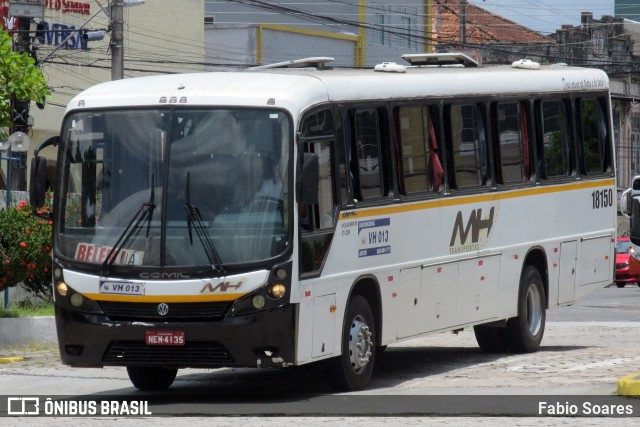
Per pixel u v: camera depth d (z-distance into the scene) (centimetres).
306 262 1697
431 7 7969
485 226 2222
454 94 2150
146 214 1680
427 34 7944
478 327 2416
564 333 2870
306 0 7144
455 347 2592
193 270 1650
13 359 2311
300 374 2125
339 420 1511
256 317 1642
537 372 2048
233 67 6731
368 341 1870
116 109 1734
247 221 1661
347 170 1825
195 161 1686
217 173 1680
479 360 2289
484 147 2233
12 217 2592
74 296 1705
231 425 1481
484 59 8569
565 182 2478
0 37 2508
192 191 1675
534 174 2388
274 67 2086
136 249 1675
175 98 1712
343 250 1802
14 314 2630
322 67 2081
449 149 2123
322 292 1738
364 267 1856
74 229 1723
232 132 1691
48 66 5575
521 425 1452
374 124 1920
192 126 1698
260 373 2147
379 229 1902
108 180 1716
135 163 1706
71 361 1722
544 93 2431
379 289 1902
